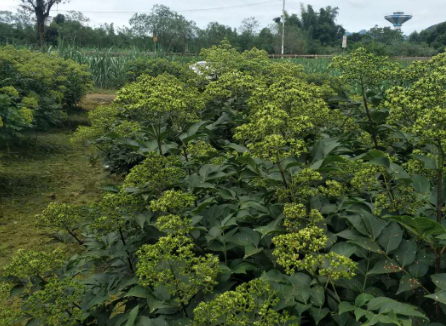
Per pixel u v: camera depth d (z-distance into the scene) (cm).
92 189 816
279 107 385
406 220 219
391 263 241
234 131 514
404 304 203
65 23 5578
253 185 353
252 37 6316
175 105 373
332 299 236
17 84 1120
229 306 213
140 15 5178
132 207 308
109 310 283
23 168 918
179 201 284
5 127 828
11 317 259
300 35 6938
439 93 276
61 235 333
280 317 221
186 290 240
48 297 256
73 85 1402
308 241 255
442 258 250
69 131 1255
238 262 276
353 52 468
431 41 7156
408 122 325
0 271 507
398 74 433
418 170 291
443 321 239
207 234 286
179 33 5034
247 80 588
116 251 302
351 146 427
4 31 5003
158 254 246
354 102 514
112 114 713
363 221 262
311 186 328
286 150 342
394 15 13012
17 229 633
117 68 2070
